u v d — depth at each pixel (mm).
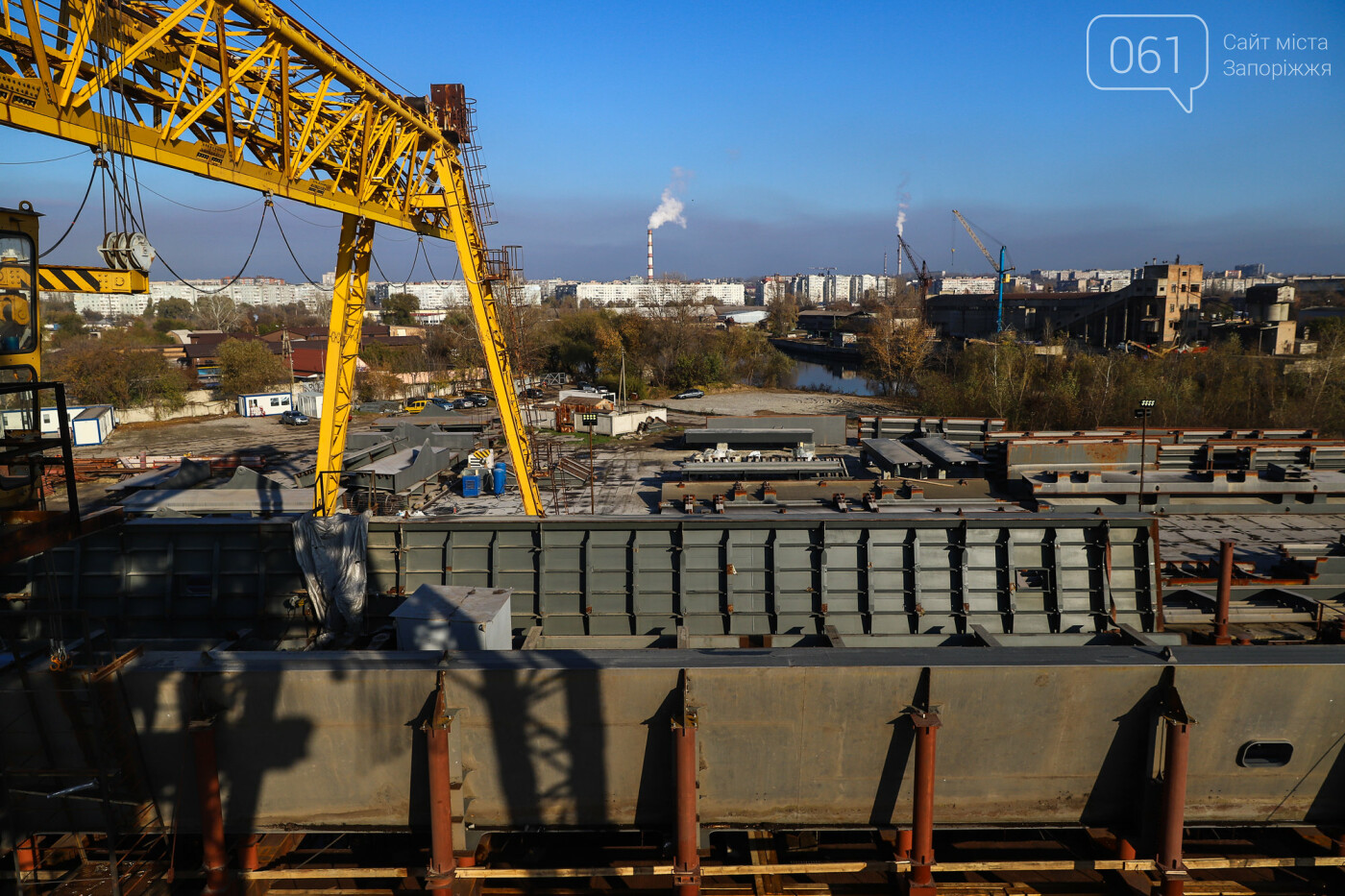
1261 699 9297
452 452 36781
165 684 9258
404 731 9391
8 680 8938
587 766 9555
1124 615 13867
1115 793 9711
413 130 18594
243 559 14062
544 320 101000
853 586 13938
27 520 7875
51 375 54562
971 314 109875
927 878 9172
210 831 9148
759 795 9695
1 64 8312
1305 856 10023
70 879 9492
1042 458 29047
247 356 61000
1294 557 18594
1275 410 44125
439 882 8891
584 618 13953
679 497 30625
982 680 9242
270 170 13320
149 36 10344
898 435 36312
